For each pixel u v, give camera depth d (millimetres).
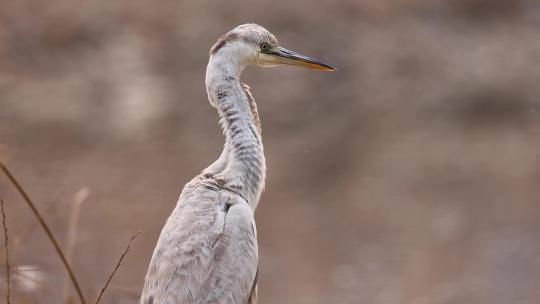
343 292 12062
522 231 14336
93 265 11336
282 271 12906
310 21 28328
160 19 27906
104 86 25109
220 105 6684
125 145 19359
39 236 10578
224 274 5891
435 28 28922
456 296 12000
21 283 6934
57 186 15359
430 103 24719
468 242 13836
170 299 5781
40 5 27109
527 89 25594
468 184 16984
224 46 6770
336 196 16219
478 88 25844
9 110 22391
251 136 6629
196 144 19828
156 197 15312
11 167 15367
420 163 18453
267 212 15562
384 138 21078
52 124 21188
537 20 29125
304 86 25922
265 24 28172
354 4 29031
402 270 12875
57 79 25156
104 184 15812
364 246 13836
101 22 27422
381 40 28172
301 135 21484
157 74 26344
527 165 18172
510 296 11961
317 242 13906
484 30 28969
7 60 25812
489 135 21047
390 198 16141
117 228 13336
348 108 24422
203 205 6137
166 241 6012
